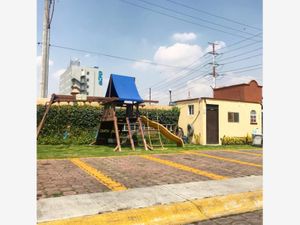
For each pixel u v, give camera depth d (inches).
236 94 952.9
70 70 2970.0
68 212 163.2
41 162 362.3
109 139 681.0
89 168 318.3
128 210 169.8
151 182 248.2
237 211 189.8
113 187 227.1
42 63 717.9
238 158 443.5
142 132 594.2
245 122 865.5
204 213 182.5
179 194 206.5
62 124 686.5
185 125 846.5
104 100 574.2
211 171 311.7
